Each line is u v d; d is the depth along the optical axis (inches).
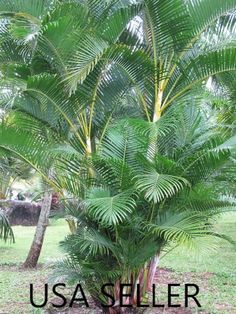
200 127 184.9
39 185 328.5
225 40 194.9
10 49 202.7
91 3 188.2
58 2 191.8
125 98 200.1
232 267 299.9
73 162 179.3
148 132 161.2
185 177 165.8
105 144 175.3
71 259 188.9
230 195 179.8
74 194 180.1
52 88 178.4
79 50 169.3
